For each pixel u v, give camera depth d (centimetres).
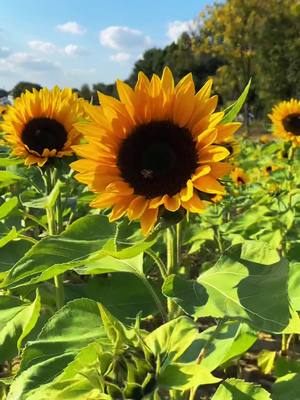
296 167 108
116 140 34
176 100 34
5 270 48
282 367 46
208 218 93
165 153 33
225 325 34
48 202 50
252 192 125
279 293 30
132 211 32
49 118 58
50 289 53
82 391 28
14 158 60
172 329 31
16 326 42
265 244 34
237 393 33
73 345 33
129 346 29
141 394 26
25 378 31
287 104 106
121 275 47
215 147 32
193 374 26
